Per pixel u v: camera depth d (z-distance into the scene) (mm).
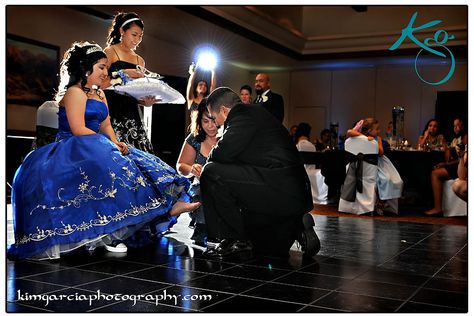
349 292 2660
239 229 3455
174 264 3250
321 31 13859
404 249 4047
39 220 3359
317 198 8633
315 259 3504
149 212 3559
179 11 9641
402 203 8500
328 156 8070
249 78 16094
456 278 3023
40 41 9180
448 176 7070
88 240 3391
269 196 3369
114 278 2875
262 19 11617
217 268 3154
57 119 3822
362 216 6855
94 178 3477
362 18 13430
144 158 3828
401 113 8609
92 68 3674
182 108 11672
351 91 15375
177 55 12398
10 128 8719
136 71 4559
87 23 10117
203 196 3477
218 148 3410
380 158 7234
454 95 13672
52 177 3436
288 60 14312
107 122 3928
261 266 3236
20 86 8859
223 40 11992
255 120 3402
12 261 3303
